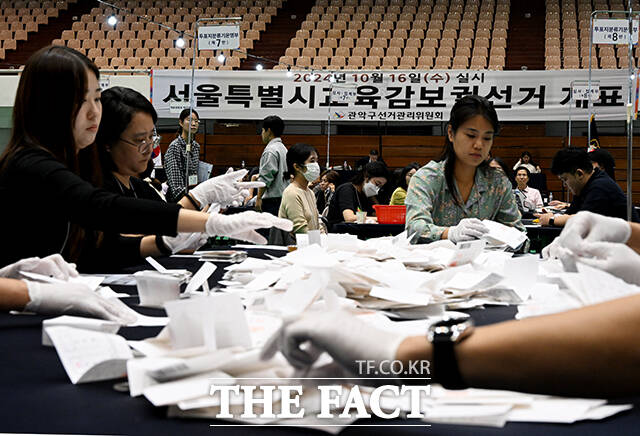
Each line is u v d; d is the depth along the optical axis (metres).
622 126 9.07
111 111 1.58
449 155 1.92
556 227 2.84
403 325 0.65
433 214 1.97
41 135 1.09
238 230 1.00
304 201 2.93
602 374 0.37
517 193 4.46
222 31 4.02
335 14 11.66
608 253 0.74
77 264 1.32
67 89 1.08
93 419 0.42
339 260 1.04
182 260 1.52
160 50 10.37
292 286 0.63
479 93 8.26
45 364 0.56
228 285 1.01
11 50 11.15
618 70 7.91
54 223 1.09
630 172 1.86
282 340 0.46
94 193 0.98
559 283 0.92
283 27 11.59
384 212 3.33
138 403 0.46
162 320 0.75
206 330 0.50
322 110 8.50
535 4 11.73
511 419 0.42
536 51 10.47
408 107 8.38
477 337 0.41
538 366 0.38
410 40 10.41
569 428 0.40
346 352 0.43
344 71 8.45
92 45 10.91
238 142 9.60
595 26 2.97
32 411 0.44
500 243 1.43
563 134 9.25
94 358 0.51
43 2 12.27
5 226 1.05
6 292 0.74
